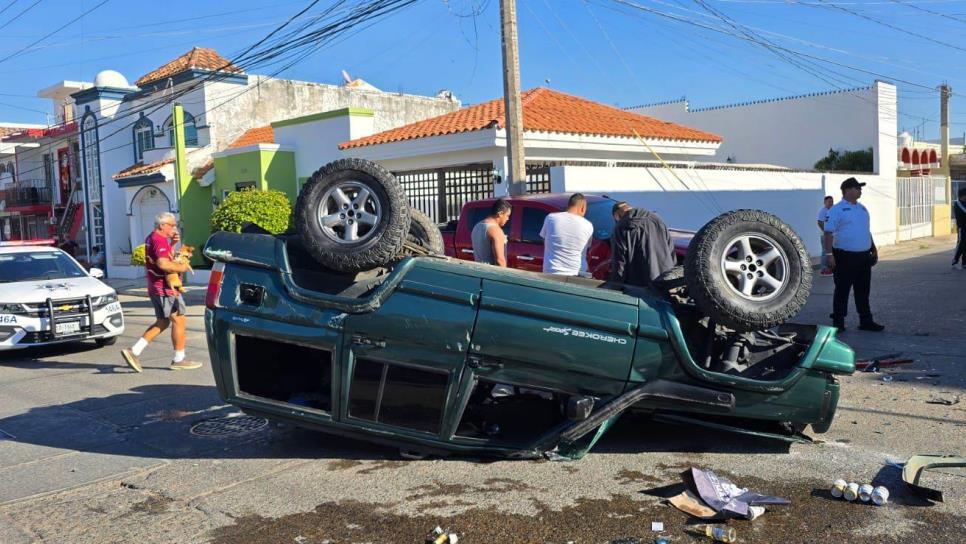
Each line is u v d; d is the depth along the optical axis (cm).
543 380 483
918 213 2741
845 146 2520
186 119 2595
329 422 511
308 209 507
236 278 528
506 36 1212
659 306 488
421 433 497
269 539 412
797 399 495
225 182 2283
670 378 487
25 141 3825
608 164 1588
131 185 2605
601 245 899
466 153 1648
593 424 478
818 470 488
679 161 1983
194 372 899
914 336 901
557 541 396
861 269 929
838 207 937
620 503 443
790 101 2644
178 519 443
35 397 790
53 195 3881
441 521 425
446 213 1725
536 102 1920
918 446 527
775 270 489
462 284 484
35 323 1016
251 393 554
